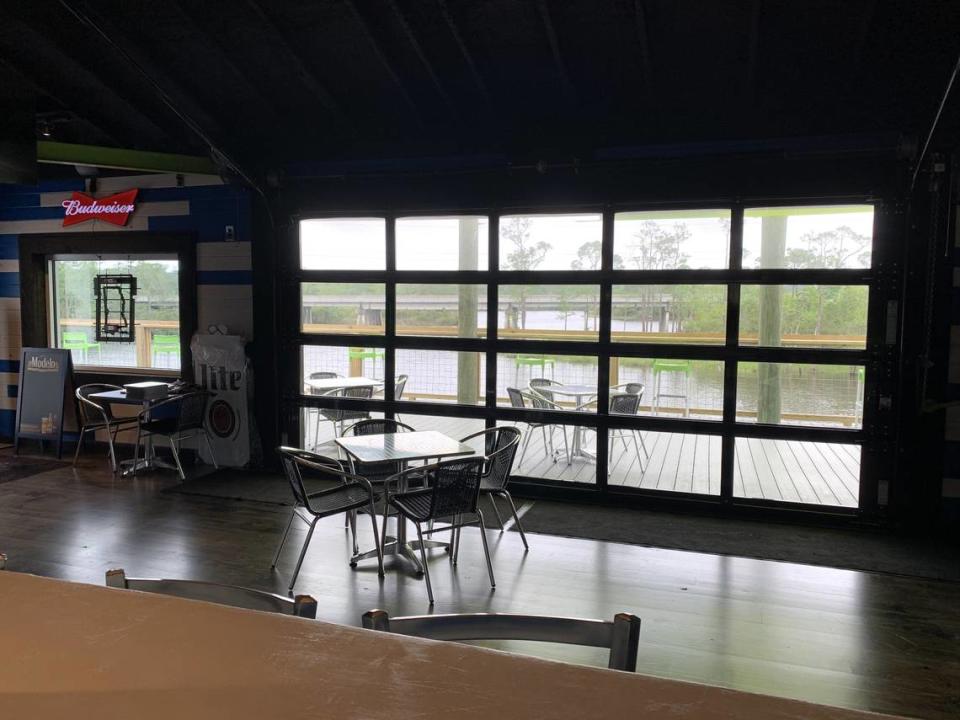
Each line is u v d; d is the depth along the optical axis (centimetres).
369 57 493
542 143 527
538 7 416
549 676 82
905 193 458
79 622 96
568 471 598
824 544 450
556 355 548
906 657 306
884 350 472
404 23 442
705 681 285
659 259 521
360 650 89
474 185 556
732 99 477
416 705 75
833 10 400
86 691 77
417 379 602
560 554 427
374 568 400
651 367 555
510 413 562
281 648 89
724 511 508
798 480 550
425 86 514
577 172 528
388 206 579
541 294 554
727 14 414
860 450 479
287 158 593
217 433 631
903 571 404
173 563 405
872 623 339
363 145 572
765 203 489
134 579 148
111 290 699
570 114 515
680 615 345
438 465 348
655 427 524
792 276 489
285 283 609
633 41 445
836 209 485
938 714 263
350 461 438
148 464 626
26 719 71
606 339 536
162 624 96
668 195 510
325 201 593
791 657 305
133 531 461
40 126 585
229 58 499
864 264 479
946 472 468
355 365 679
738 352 504
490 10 434
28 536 450
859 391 490
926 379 462
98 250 679
